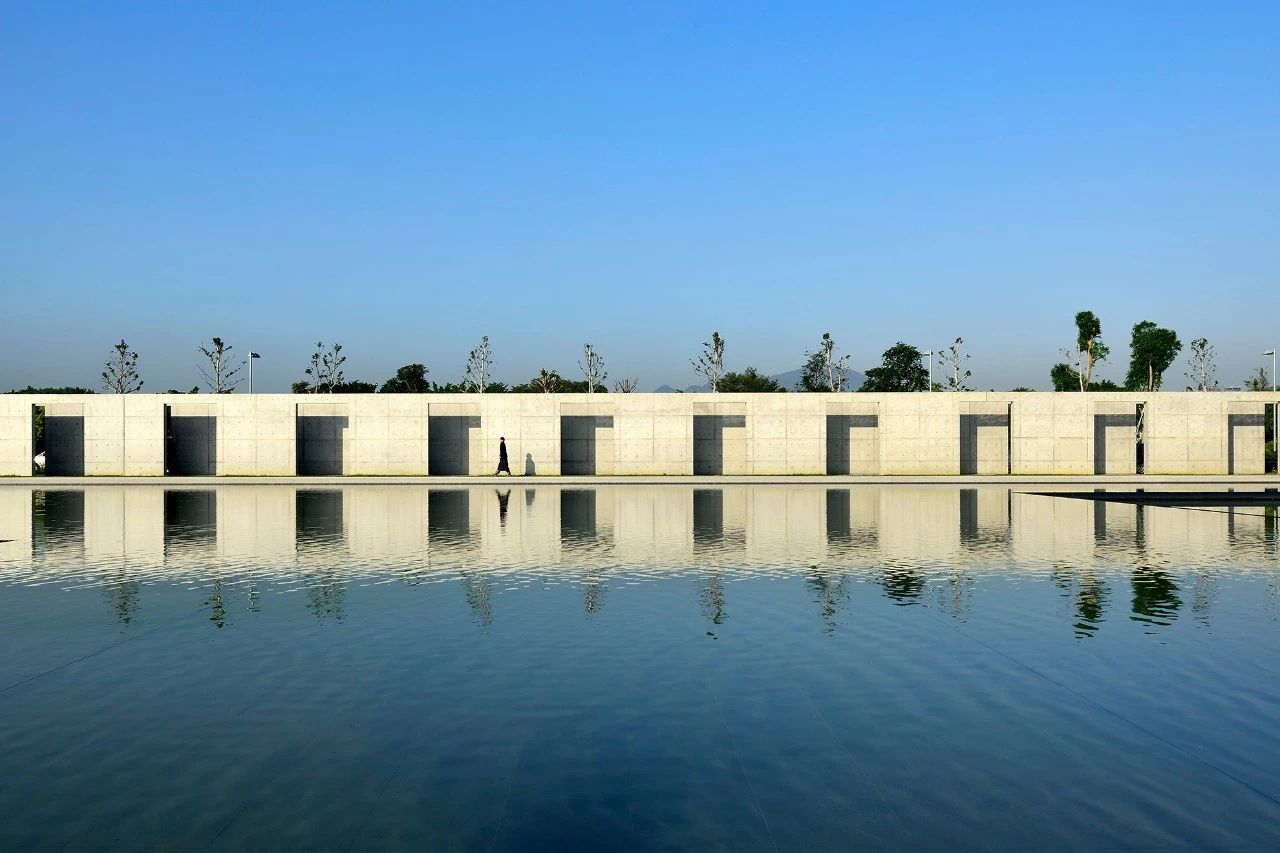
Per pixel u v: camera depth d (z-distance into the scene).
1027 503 25.31
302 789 5.41
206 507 24.03
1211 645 8.77
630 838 4.75
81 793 5.37
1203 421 38.34
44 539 17.19
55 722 6.62
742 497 27.45
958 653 8.52
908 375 71.81
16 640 9.08
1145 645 8.79
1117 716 6.69
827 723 6.55
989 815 5.04
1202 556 14.79
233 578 12.75
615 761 5.84
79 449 38.44
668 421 38.44
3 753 6.01
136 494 28.59
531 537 17.56
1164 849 4.64
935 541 16.88
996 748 6.05
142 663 8.21
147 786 5.46
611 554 15.17
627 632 9.38
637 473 38.44
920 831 4.84
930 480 34.34
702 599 11.17
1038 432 38.22
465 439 39.84
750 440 38.41
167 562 14.27
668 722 6.58
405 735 6.31
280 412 37.31
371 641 9.02
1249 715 6.70
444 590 11.81
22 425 36.72
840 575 12.98
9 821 5.00
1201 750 6.00
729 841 4.72
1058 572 13.20
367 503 25.27
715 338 55.94
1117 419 39.03
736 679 7.68
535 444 37.66
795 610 10.49
